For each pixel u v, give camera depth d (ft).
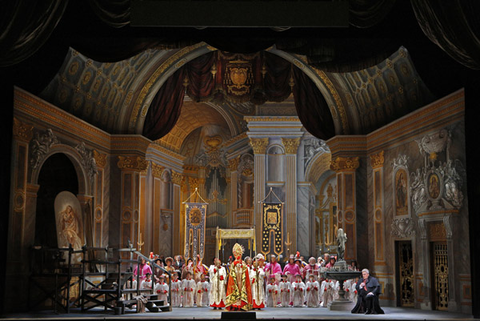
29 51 47.11
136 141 79.71
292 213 105.60
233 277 65.05
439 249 65.46
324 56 60.23
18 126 57.98
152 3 45.47
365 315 59.67
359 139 81.61
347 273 67.31
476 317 53.57
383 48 59.41
